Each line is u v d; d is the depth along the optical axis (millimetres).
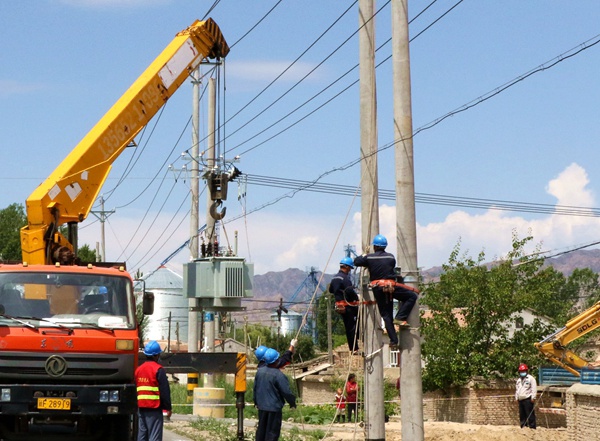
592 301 86438
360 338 17125
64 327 14953
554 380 40125
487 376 42500
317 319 130250
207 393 30281
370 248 17266
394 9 17203
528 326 44000
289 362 16766
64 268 15578
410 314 16531
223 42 23625
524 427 30484
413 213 16766
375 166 17516
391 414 41031
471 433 27188
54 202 17938
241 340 93438
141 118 20750
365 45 17781
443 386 42719
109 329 15188
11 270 15375
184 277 23531
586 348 64312
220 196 25188
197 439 21281
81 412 14805
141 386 16016
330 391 55688
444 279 44469
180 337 96375
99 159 19406
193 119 38562
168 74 21750
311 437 22609
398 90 17031
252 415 32625
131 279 15828
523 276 44875
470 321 43625
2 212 88812
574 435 26203
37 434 15703
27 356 14750
